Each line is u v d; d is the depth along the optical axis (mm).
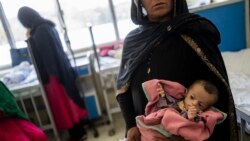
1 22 3156
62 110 2486
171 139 871
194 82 911
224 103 925
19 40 3303
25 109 2783
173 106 912
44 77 2402
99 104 3096
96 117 2994
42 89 2420
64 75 2439
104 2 3266
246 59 2527
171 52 939
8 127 1913
